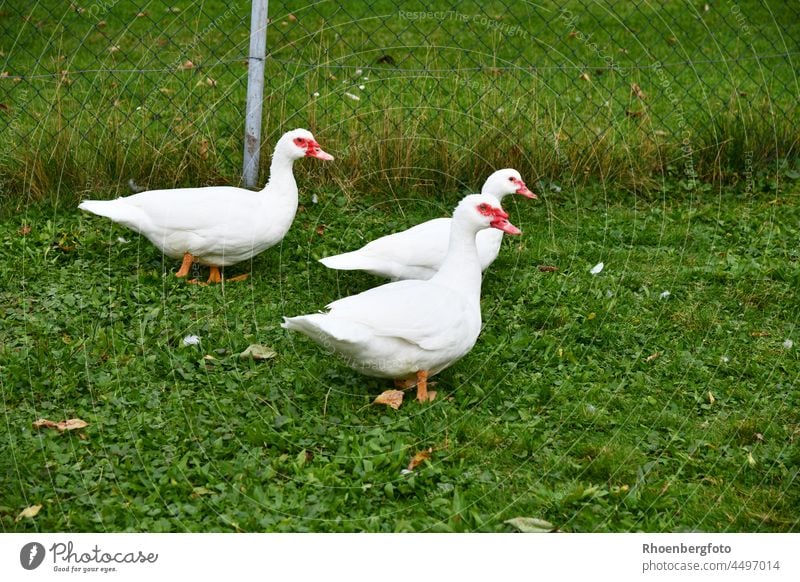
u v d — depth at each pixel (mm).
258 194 4832
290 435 3533
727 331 4531
